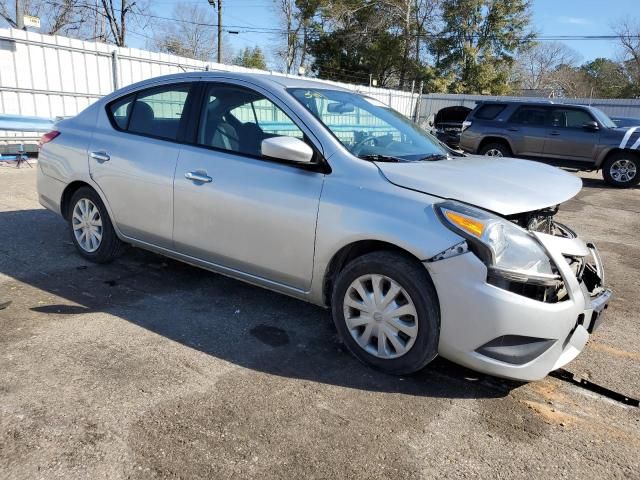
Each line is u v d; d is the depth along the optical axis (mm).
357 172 3133
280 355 3260
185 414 2609
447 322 2801
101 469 2211
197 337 3434
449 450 2471
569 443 2574
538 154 12570
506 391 2998
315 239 3186
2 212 6312
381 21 40312
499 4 38438
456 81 40062
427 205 2861
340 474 2271
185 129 3896
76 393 2727
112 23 30141
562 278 2789
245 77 3713
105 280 4328
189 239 3836
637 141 11445
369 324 3090
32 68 10492
